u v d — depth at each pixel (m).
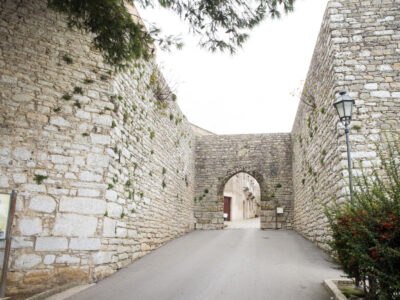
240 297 4.81
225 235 13.45
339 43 7.76
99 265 5.83
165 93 10.71
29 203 5.50
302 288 5.30
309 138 11.06
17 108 5.76
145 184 8.83
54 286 5.32
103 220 5.99
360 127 7.16
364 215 3.80
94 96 6.43
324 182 8.79
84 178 5.98
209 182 17.28
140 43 5.59
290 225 15.75
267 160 16.91
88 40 6.61
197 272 6.51
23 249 5.30
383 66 7.46
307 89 11.21
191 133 16.86
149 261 7.71
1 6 5.98
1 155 5.50
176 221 12.82
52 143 5.88
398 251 3.25
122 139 7.10
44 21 6.26
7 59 5.86
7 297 4.88
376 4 7.88
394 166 4.23
